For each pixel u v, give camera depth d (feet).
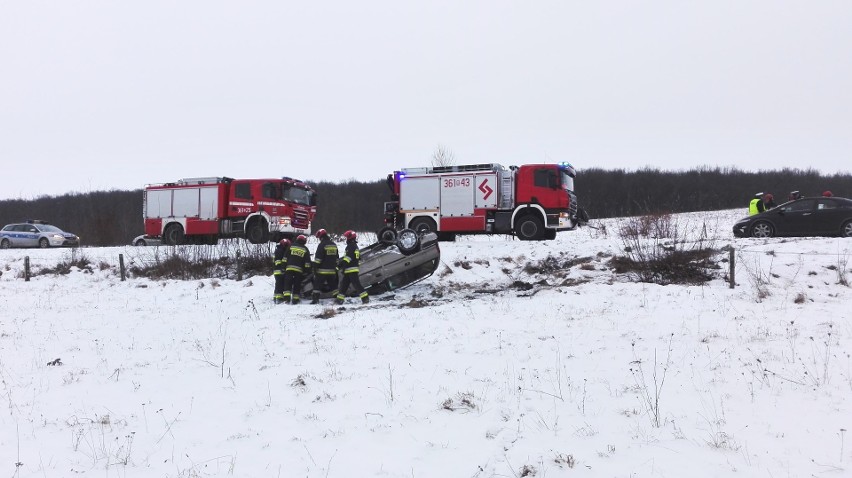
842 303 34.06
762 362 23.15
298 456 16.42
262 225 70.79
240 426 18.90
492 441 17.03
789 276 39.99
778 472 14.33
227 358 27.40
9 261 67.46
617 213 167.84
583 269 47.14
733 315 31.96
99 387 23.57
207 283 51.37
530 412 19.07
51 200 198.18
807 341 26.04
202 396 22.04
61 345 31.35
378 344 28.45
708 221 92.94
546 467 15.11
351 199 216.13
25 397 22.38
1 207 196.95
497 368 23.84
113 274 59.62
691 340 27.07
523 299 39.58
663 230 56.08
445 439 17.28
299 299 43.68
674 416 18.21
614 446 16.21
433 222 62.08
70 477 15.48
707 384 20.99
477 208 60.95
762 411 18.34
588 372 22.91
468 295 43.50
